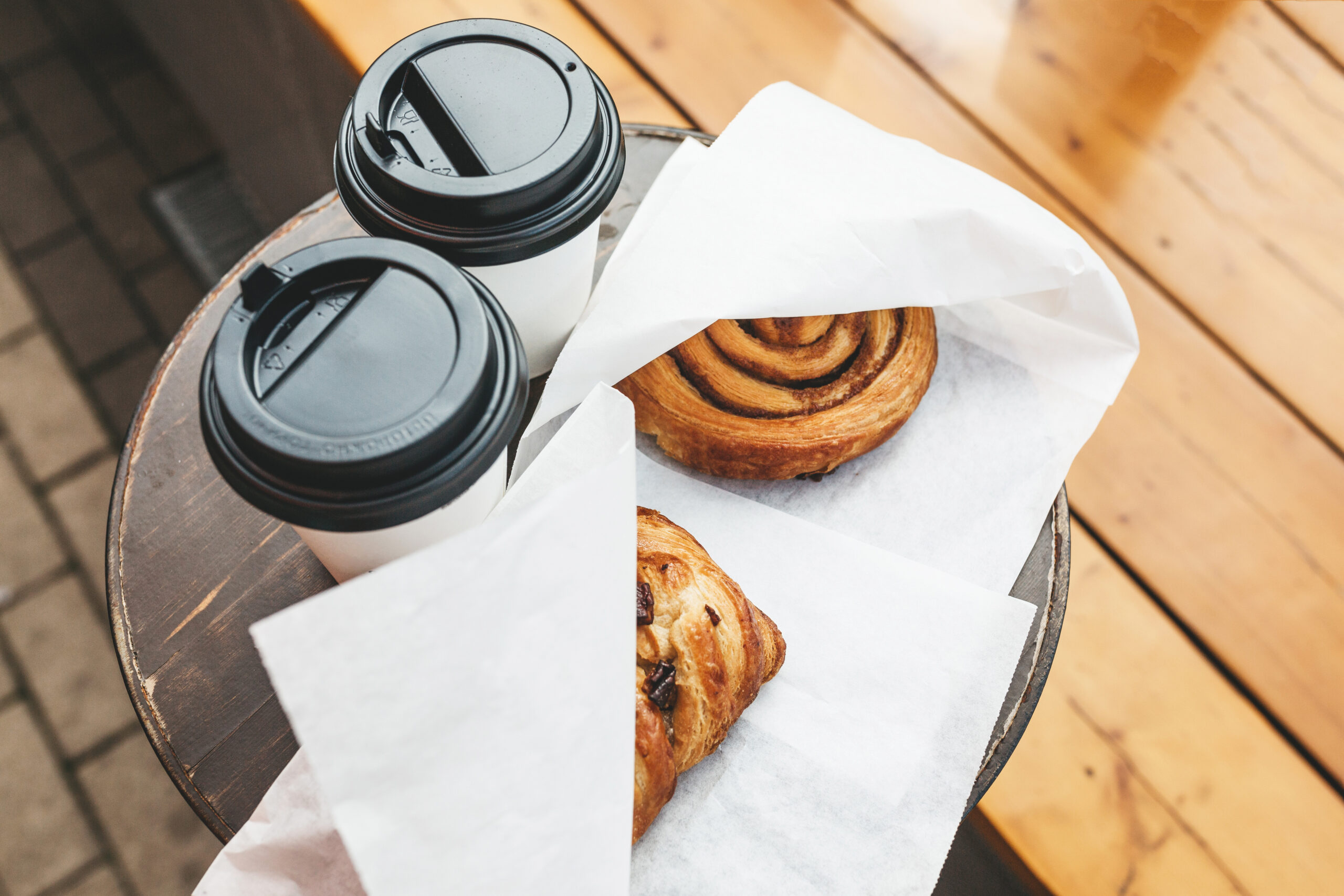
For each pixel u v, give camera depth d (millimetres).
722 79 696
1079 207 664
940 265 543
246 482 429
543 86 485
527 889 440
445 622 421
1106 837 562
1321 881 550
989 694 505
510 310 521
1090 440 626
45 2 1217
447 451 434
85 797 881
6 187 1146
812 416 542
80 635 949
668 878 478
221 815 488
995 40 705
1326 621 592
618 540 453
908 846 482
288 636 403
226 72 915
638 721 470
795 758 497
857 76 697
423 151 478
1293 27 697
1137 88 690
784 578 528
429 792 425
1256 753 572
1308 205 663
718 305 518
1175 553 606
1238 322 641
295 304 448
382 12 686
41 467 1025
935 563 535
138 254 1118
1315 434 623
